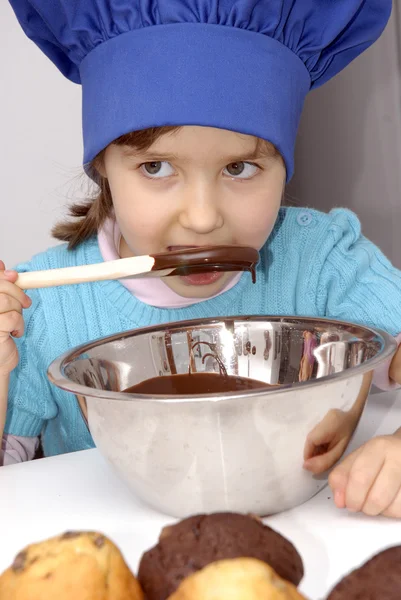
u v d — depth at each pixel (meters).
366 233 1.86
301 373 0.72
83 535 0.40
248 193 0.81
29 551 0.39
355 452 0.60
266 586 0.36
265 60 0.78
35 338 1.04
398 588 0.39
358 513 0.57
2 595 0.38
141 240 0.82
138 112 0.75
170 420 0.52
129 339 0.72
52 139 1.69
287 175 0.87
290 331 0.74
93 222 1.09
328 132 1.86
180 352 0.74
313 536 0.54
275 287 1.08
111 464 0.58
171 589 0.40
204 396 0.50
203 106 0.74
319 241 1.09
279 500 0.56
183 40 0.75
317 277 1.07
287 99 0.81
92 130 0.83
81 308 1.05
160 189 0.79
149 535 0.55
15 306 0.81
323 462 0.57
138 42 0.76
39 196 1.70
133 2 0.76
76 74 0.96
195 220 0.76
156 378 0.70
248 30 0.77
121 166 0.81
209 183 0.77
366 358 0.65
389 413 0.77
